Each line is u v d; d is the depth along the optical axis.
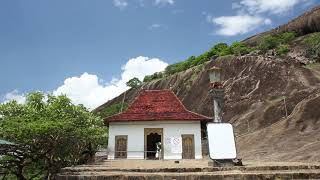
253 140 33.59
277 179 9.54
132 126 23.11
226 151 11.89
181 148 22.34
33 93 19.95
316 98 33.84
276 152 26.23
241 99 53.88
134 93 78.25
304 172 9.73
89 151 20.52
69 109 19.61
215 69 13.44
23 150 18.31
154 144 24.70
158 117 22.98
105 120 23.31
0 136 17.23
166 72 80.56
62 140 18.53
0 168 19.34
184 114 23.22
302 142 27.23
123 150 22.70
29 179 19.95
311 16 65.38
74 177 10.34
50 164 19.22
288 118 34.19
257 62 58.72
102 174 10.23
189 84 66.69
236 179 9.49
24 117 18.33
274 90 51.47
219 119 12.98
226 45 76.44
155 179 9.75
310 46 58.34
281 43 64.12
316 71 51.72
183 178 9.65
